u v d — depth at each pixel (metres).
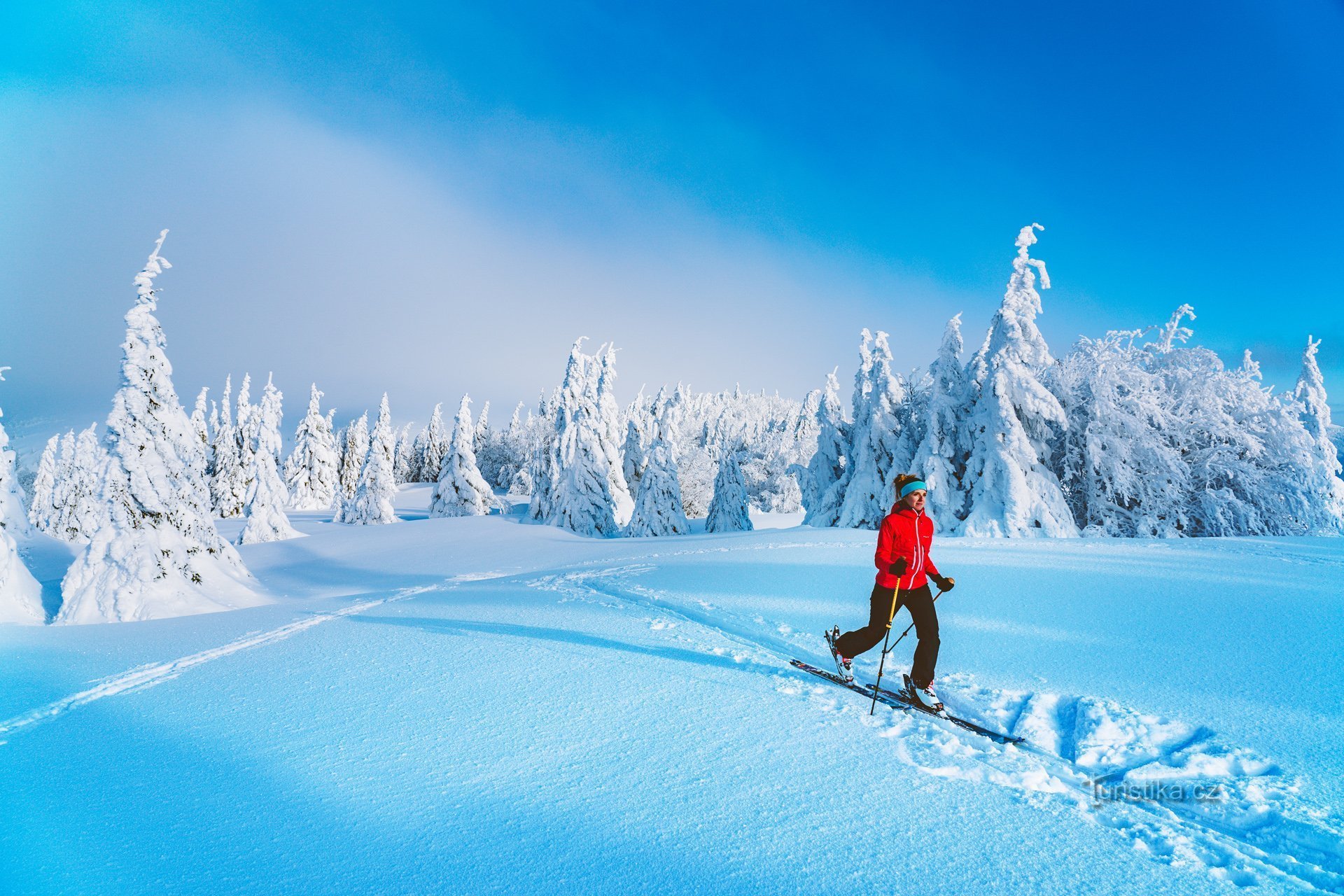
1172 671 4.87
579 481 33.78
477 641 6.80
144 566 13.90
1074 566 10.76
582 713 4.38
